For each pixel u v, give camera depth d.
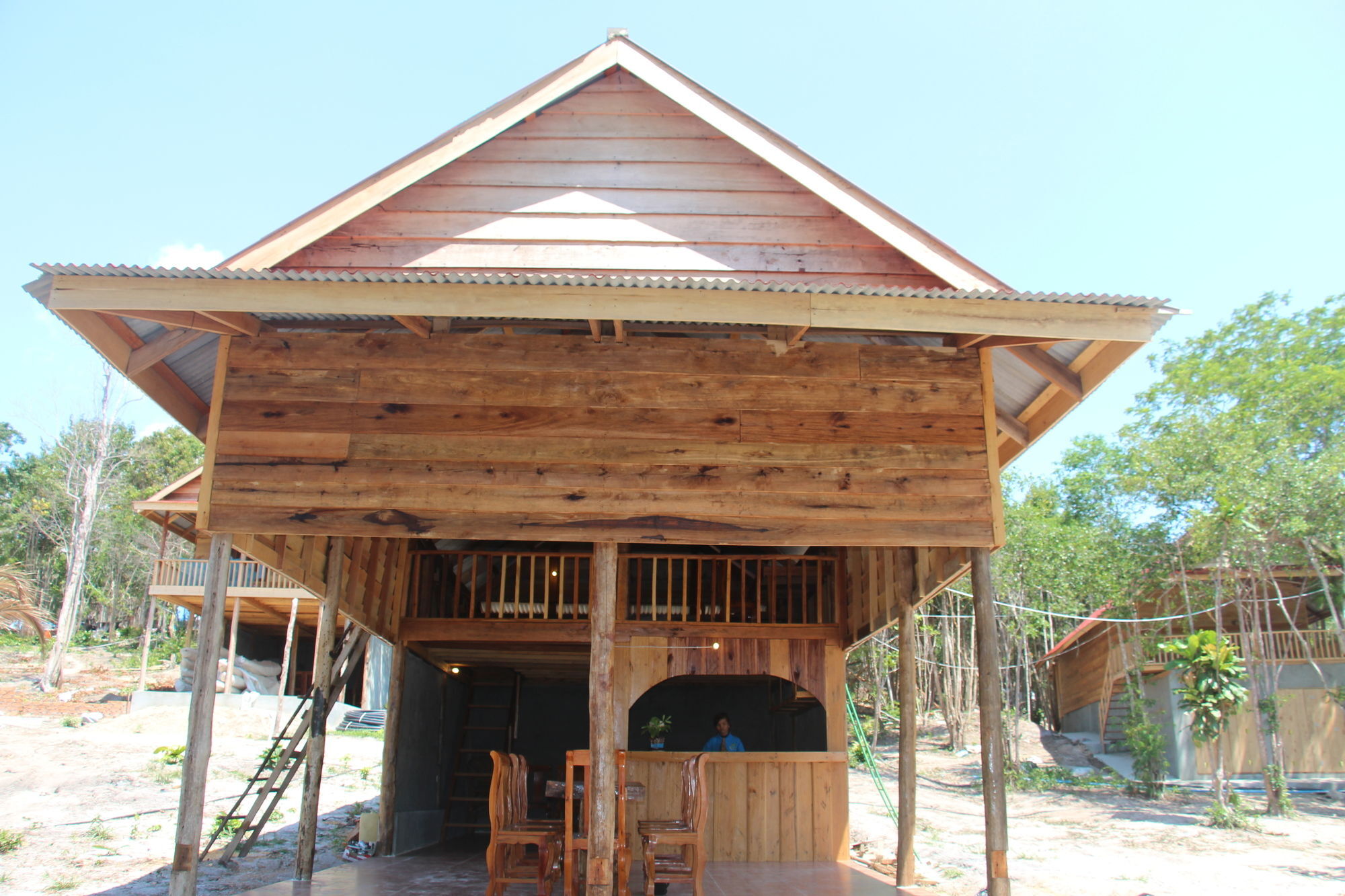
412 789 9.55
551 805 11.77
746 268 6.39
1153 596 22.05
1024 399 6.95
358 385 5.69
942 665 27.02
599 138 6.68
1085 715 26.70
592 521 5.52
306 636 23.77
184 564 19.11
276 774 8.28
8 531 34.66
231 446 5.58
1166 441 20.31
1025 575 24.80
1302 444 23.67
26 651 27.55
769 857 8.96
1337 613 18.70
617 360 5.76
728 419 5.70
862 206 6.23
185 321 5.42
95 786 11.34
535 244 6.44
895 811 15.36
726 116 6.48
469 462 5.59
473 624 9.43
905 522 5.62
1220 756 15.89
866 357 5.88
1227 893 8.69
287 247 6.07
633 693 9.23
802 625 9.52
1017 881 8.91
